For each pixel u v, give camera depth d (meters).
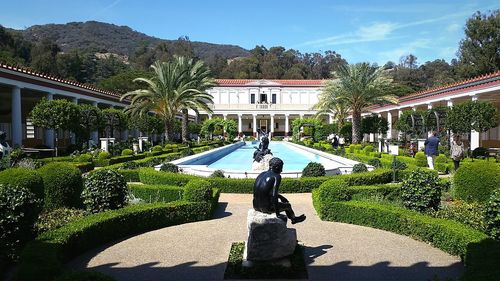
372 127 34.41
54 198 8.21
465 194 8.66
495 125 19.94
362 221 8.10
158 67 30.44
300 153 30.41
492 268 4.17
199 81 33.66
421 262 5.86
